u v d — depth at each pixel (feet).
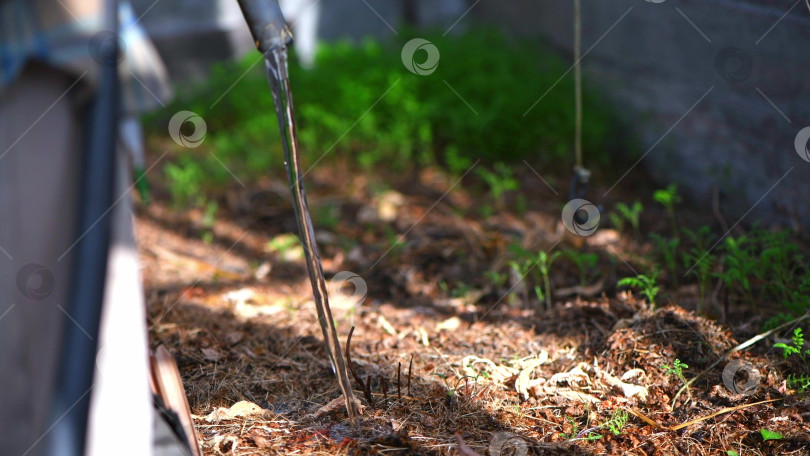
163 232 15.67
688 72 15.69
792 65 13.03
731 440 8.11
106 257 5.22
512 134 17.80
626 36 17.53
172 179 18.08
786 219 13.35
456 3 24.89
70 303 5.08
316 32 24.06
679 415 8.60
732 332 10.09
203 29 22.80
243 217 16.21
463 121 18.26
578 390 9.19
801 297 10.29
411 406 8.91
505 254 13.55
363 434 8.27
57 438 4.83
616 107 18.10
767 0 13.43
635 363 9.51
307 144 18.74
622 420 8.41
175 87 21.48
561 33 20.04
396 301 12.42
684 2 15.53
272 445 8.10
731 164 14.70
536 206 15.81
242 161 18.72
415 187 17.22
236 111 20.72
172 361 7.33
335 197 16.96
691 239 13.44
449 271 13.28
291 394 9.33
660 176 16.63
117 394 5.95
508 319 11.39
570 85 18.56
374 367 9.88
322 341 10.74
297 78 20.66
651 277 11.65
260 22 7.20
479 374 9.52
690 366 9.40
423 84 19.65
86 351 4.98
